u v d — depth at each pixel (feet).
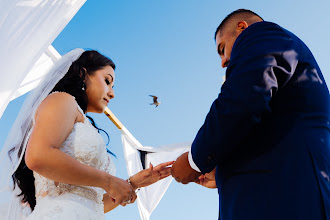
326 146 4.72
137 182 8.89
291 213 4.28
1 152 7.92
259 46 5.09
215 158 4.89
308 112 4.88
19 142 7.79
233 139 4.72
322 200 4.33
